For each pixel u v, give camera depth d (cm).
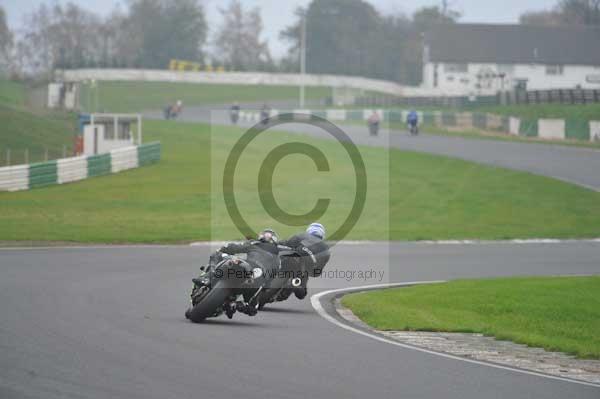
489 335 4400
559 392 3062
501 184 14275
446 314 5003
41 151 17250
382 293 5738
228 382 2919
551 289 6006
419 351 3741
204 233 9312
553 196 13225
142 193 12750
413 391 2934
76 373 2944
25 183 12825
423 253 8425
